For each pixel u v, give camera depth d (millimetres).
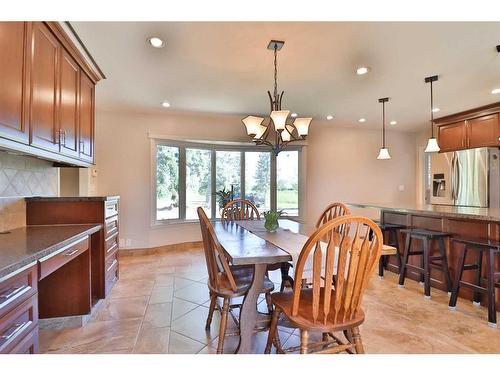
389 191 6188
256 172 5715
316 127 5711
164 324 2338
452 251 3049
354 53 2607
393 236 3822
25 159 2365
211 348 1981
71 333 2195
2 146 1490
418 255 3457
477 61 2781
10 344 1114
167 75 3125
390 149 6199
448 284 3000
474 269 2746
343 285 1478
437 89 3582
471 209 3354
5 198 2111
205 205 5508
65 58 2242
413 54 2627
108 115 4555
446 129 4957
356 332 1507
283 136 2803
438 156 4859
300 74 3098
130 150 4652
